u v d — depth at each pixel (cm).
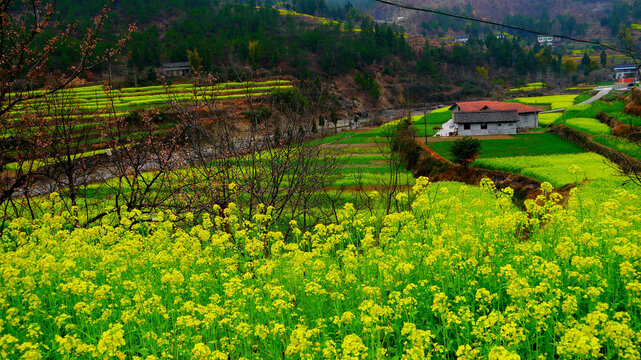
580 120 5691
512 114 6900
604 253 838
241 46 12506
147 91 8700
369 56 16825
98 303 697
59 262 876
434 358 614
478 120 6838
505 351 473
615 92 10594
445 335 618
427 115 9488
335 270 803
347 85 14325
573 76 19988
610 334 507
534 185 2944
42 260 770
